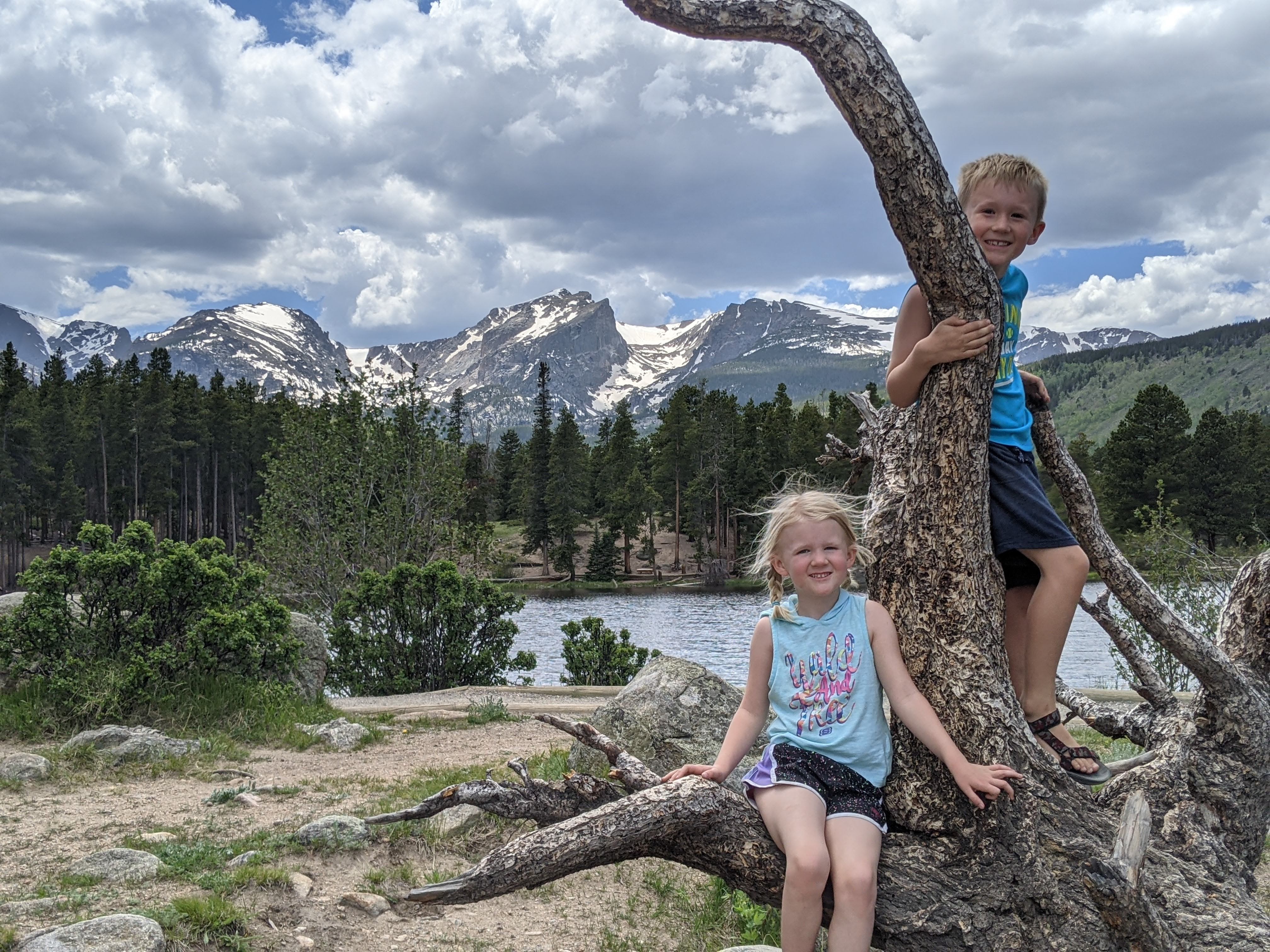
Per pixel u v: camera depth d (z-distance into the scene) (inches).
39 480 2807.6
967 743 100.0
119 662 388.8
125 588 397.4
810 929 96.0
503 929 193.9
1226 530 2588.6
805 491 115.3
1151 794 119.8
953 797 100.8
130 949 158.7
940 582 101.6
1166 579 459.8
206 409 3297.2
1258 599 135.0
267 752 364.5
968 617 101.1
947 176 88.4
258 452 3302.2
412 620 613.0
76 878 200.5
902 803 103.3
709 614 1710.1
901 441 116.4
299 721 417.7
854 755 103.3
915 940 96.3
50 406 3065.9
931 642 102.0
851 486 137.5
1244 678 127.1
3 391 2817.4
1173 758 123.3
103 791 286.8
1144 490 2650.1
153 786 298.8
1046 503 107.7
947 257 90.5
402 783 308.2
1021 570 111.5
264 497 991.0
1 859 218.4
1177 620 123.0
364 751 379.6
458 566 1015.6
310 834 230.5
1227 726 126.1
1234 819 123.8
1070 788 100.8
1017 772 97.8
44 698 376.8
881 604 107.0
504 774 314.5
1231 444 2669.8
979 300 93.5
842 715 104.7
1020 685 114.5
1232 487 2603.3
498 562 1022.4
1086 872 92.7
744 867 101.8
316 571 968.9
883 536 107.0
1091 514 126.3
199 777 314.0
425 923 193.2
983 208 109.9
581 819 98.3
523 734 424.8
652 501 3024.1
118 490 3095.5
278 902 194.7
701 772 105.3
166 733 370.3
